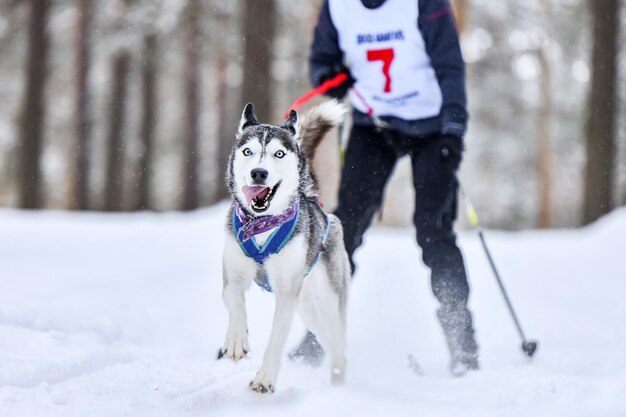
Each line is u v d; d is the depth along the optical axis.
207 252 11.45
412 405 4.12
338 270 5.38
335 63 6.23
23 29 25.19
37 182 23.52
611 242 11.78
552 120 32.38
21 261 10.01
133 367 5.11
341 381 5.10
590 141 16.67
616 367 5.21
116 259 10.59
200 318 7.23
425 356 5.91
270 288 5.11
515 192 35.09
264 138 4.85
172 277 9.34
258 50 18.05
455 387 4.81
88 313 6.63
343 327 5.33
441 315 5.67
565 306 8.23
